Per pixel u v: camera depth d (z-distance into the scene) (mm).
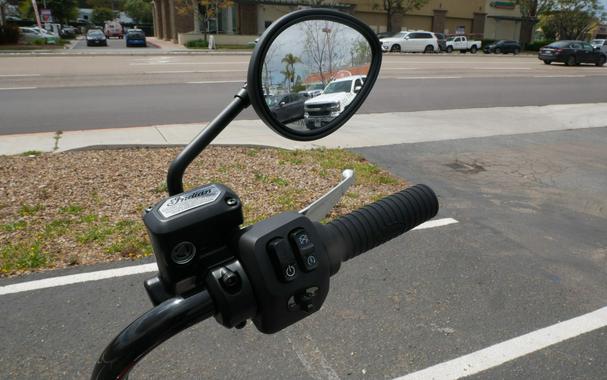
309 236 1024
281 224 1010
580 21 55312
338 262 1209
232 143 7594
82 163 6324
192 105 11500
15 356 2832
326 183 5941
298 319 1021
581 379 2799
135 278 3682
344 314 3326
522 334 3186
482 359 2936
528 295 3658
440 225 4926
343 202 5355
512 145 8797
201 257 1011
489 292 3680
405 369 2838
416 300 3531
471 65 26984
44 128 8625
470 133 9680
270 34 1160
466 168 7184
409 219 1337
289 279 973
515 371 2846
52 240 4195
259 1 40156
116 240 4238
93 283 3598
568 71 25719
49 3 58156
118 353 941
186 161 1170
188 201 1017
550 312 3445
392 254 4215
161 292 1059
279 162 6707
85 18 88250
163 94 13070
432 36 38250
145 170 6117
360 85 1365
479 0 51875
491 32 54125
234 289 952
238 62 23375
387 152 7871
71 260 3885
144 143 7398
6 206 4852
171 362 2811
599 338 3168
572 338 3160
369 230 1260
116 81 15602
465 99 14562
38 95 12328
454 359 2928
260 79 1161
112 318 3201
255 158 6859
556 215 5414
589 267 4168
